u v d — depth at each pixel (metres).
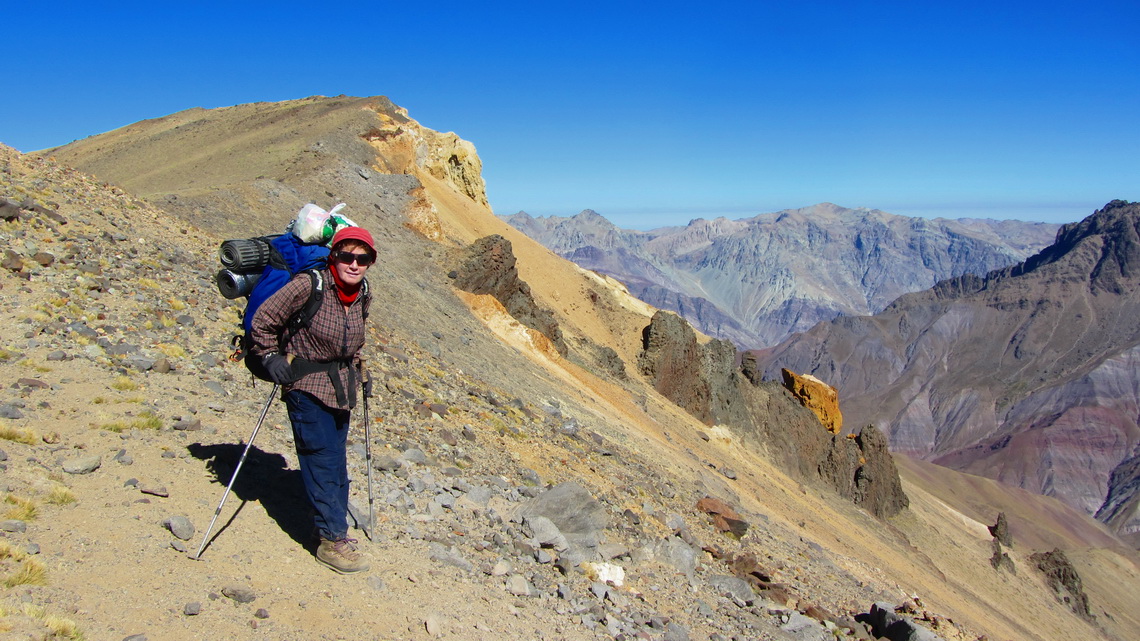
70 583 5.07
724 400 63.09
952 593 47.31
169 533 6.03
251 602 5.56
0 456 6.21
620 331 59.72
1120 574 161.50
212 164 48.66
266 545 6.43
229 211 26.80
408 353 17.53
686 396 58.47
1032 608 85.44
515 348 31.58
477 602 6.90
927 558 68.19
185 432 8.00
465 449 12.08
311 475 6.27
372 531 7.17
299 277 5.89
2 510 5.53
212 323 12.03
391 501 8.41
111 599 5.06
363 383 6.69
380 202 40.69
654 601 9.20
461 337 25.70
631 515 12.49
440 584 6.92
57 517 5.75
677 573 10.64
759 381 74.38
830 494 68.00
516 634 6.63
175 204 24.47
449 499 9.21
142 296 11.58
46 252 11.32
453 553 7.64
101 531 5.76
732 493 24.94
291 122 59.47
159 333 10.70
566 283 63.53
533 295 51.91
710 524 15.67
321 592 6.02
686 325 59.44
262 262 6.38
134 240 14.04
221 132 62.44
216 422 8.61
